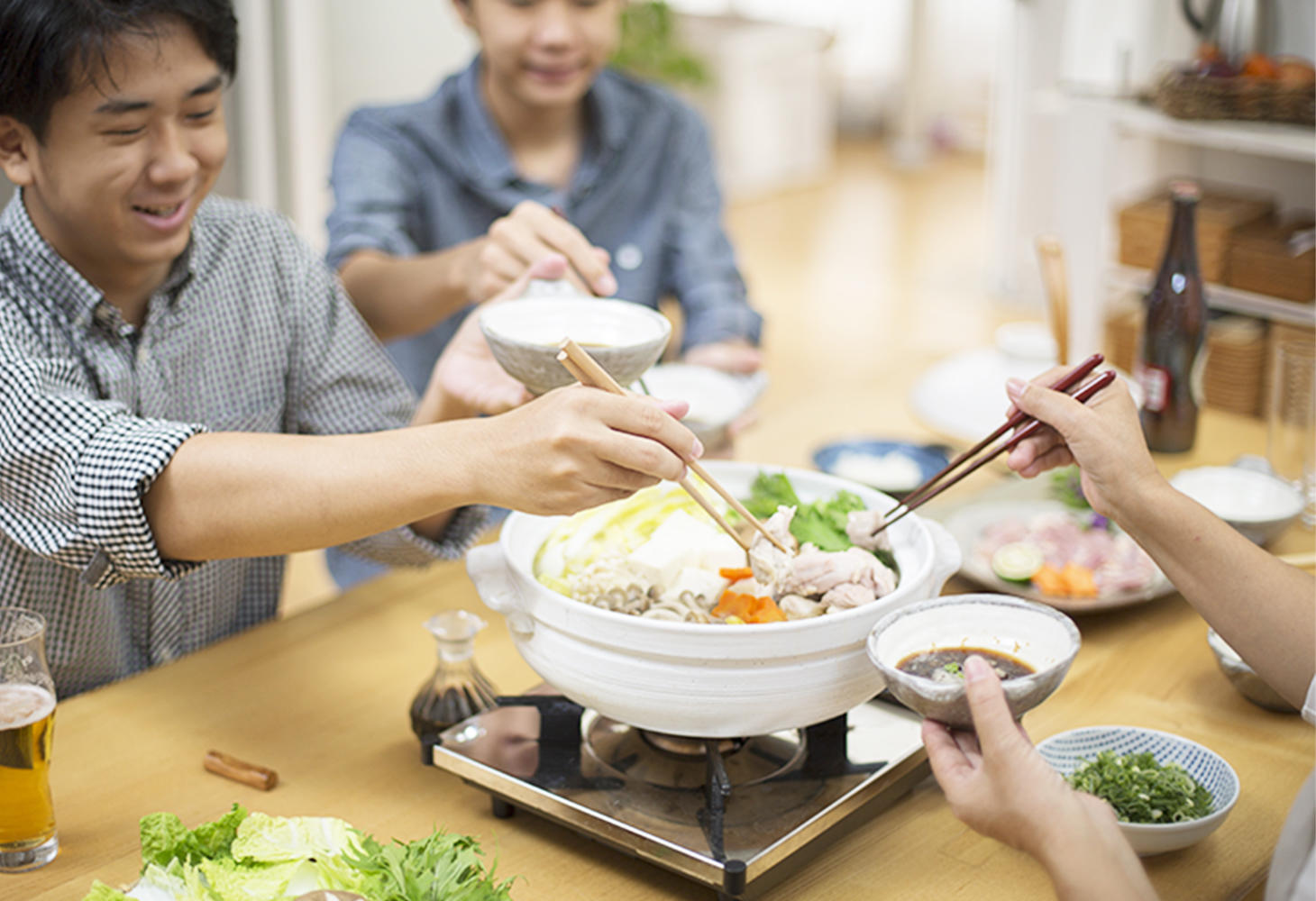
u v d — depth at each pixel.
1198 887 1.13
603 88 2.42
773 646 1.09
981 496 1.85
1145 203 2.90
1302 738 1.35
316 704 1.43
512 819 1.24
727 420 1.81
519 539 1.28
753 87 6.90
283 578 1.79
